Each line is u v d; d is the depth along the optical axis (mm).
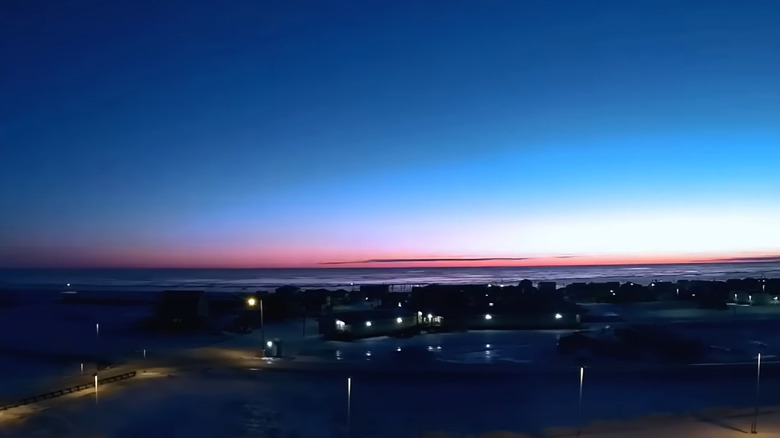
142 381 44062
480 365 50562
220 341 64688
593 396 40250
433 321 74062
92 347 60562
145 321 77312
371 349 59406
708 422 33281
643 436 30984
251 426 33562
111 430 32812
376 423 34219
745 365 50125
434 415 35781
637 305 103375
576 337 59844
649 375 46375
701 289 117812
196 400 38750
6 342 64688
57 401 38438
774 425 32750
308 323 79000
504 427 33375
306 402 38469
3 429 32906
